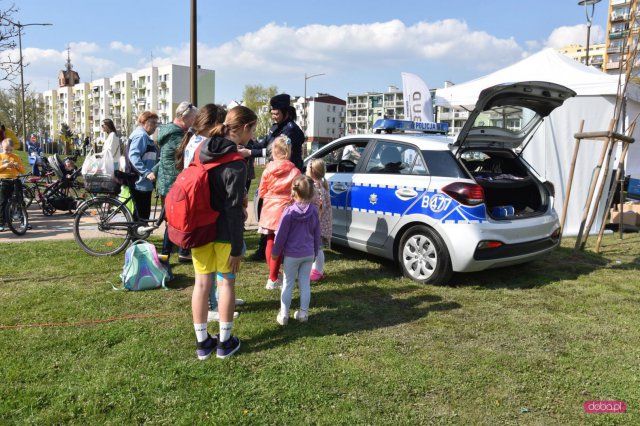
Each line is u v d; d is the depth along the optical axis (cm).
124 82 10856
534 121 572
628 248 730
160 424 258
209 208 315
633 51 705
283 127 578
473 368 328
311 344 360
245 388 294
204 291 328
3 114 5325
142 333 371
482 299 472
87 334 364
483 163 615
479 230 478
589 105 827
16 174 741
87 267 546
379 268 577
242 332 379
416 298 471
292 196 390
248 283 509
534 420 272
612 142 684
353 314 425
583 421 271
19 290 468
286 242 388
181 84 9962
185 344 354
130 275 468
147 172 568
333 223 614
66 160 954
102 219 596
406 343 366
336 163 641
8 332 367
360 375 314
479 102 487
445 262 494
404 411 275
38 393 282
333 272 558
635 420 273
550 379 316
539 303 464
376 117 12056
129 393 284
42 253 608
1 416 259
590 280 548
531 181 568
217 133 319
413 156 536
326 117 12425
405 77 1104
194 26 839
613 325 410
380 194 553
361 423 263
